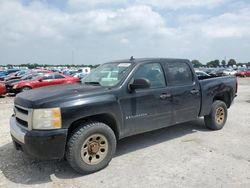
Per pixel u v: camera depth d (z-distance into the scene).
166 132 6.42
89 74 5.68
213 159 4.66
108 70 5.15
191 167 4.34
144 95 4.80
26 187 3.75
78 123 4.19
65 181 3.92
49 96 3.94
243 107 10.09
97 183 3.85
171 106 5.29
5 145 5.51
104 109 4.23
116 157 4.85
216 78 6.57
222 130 6.57
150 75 5.05
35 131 3.77
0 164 4.54
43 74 17.95
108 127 4.31
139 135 6.19
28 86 16.75
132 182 3.86
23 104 3.99
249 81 32.62
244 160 4.61
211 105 6.32
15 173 4.20
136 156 4.88
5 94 16.45
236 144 5.47
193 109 5.79
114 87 4.50
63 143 3.84
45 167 4.42
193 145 5.44
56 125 3.78
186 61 5.84
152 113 4.96
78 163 3.99
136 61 5.02
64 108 3.83
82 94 4.11
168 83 5.31
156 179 3.94
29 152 3.83
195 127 6.85
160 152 5.06
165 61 5.41
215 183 3.77
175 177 3.99
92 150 4.13
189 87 5.66
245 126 6.98
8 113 9.30
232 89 6.88
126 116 4.57
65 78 18.23
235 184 3.74
